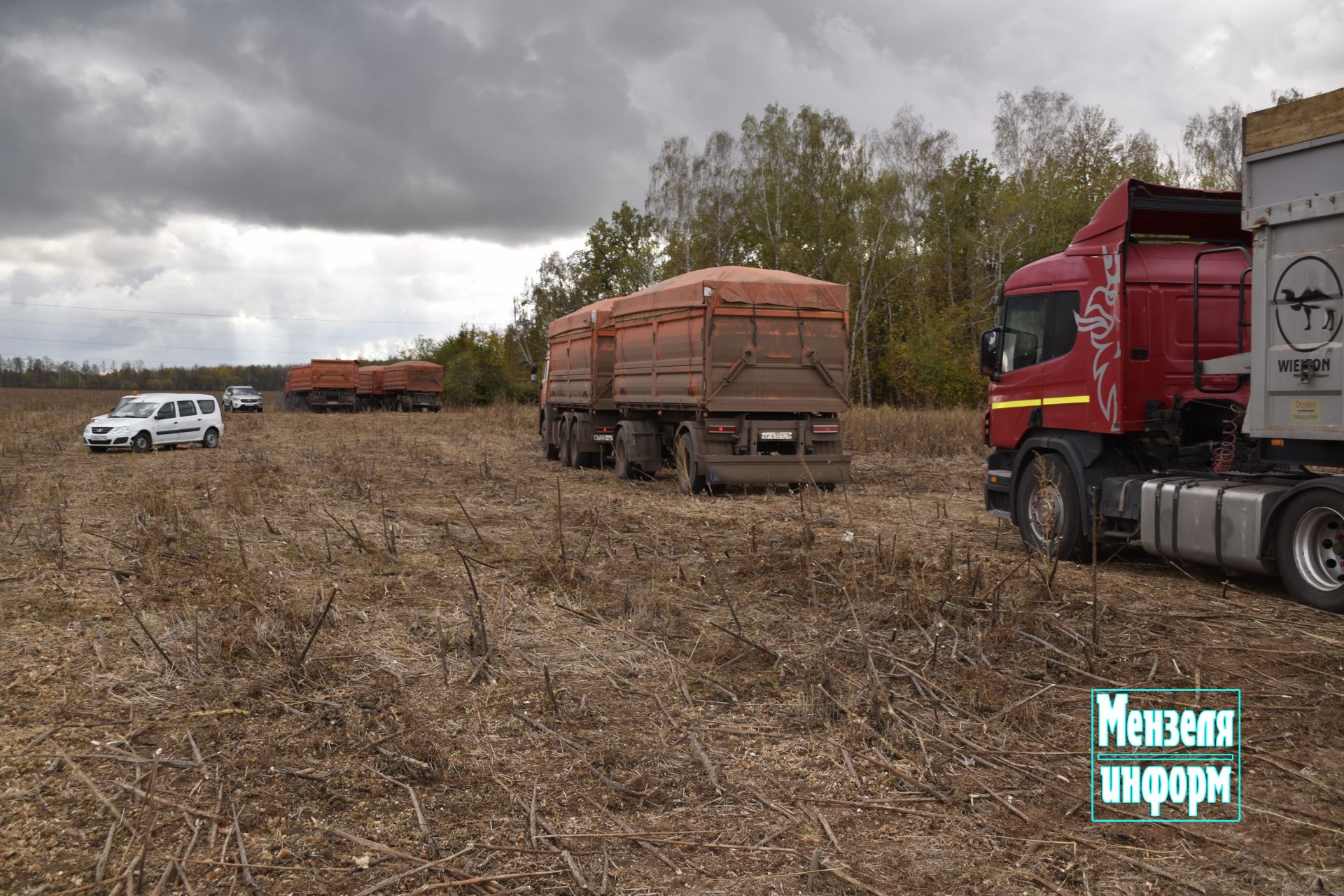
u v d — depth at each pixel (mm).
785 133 51062
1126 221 9078
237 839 3744
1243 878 3482
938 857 3648
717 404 14391
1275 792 4191
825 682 5383
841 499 14375
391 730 4859
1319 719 5008
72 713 5098
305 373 61031
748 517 12523
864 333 47750
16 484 15438
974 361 42938
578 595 7746
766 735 4852
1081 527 9445
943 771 4402
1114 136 48094
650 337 16359
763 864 3604
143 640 6406
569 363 21078
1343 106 6746
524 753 4645
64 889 3371
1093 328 9359
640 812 4031
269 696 5367
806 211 49906
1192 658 5984
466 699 5371
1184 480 8469
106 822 3889
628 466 17203
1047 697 5344
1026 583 7785
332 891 3395
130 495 14883
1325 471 8203
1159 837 3801
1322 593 7176
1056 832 3838
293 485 16328
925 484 16609
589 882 3463
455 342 70562
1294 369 7234
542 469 20078
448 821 3930
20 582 8203
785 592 7816
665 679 5727
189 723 4969
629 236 60812
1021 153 48000
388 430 36031
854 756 4570
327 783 4250
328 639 6508
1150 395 9156
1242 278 8328
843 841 3766
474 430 34156
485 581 8391
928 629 6488
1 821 3889
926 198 49906
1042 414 10023
